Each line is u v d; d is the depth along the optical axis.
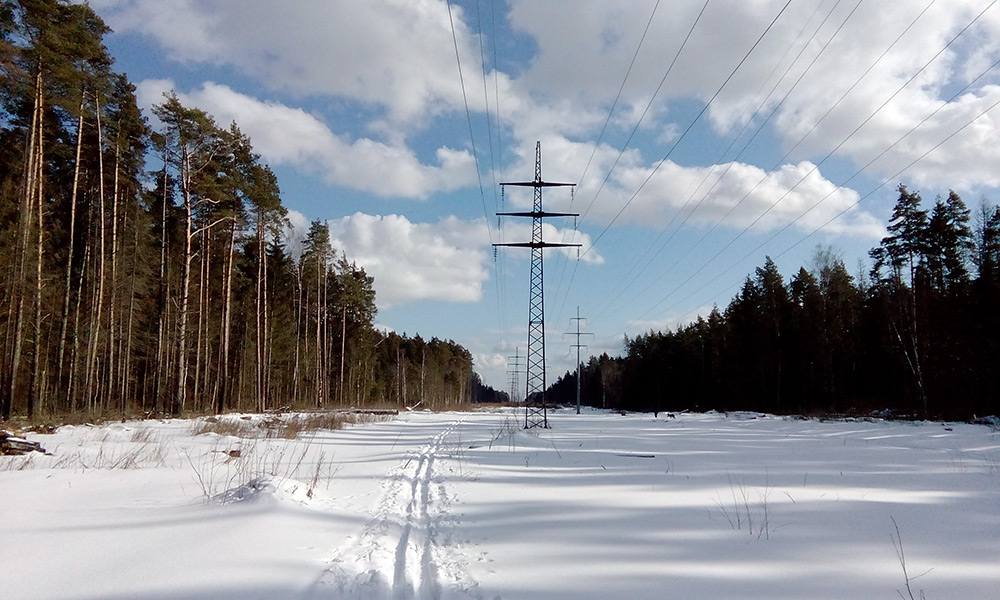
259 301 37.25
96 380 32.19
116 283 28.98
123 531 5.76
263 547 5.28
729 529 6.47
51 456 11.33
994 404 33.69
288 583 4.38
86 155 26.44
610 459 13.34
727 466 12.02
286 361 53.31
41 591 4.06
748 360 58.75
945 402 35.31
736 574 4.88
